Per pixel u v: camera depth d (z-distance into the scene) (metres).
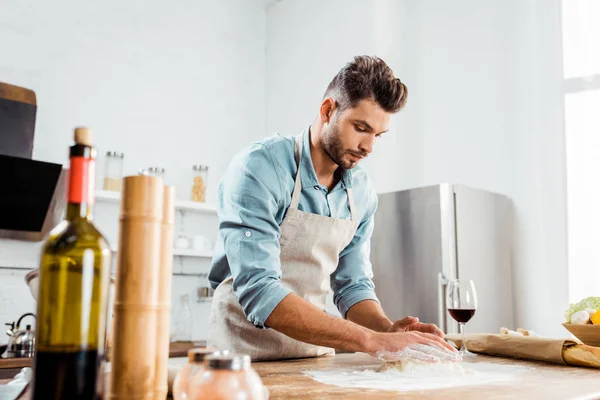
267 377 1.19
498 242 3.32
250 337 1.65
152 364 0.73
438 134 3.78
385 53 4.07
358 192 1.86
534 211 3.33
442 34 3.85
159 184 0.75
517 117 3.45
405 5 4.05
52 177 2.95
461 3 3.79
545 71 3.37
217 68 4.53
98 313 0.65
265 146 1.60
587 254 3.10
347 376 1.20
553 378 1.21
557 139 3.28
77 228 0.65
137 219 0.73
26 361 2.57
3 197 2.88
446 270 3.04
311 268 1.72
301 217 1.66
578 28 3.28
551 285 3.22
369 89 1.49
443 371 1.22
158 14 4.23
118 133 3.88
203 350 0.66
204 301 4.13
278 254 1.47
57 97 3.63
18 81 3.48
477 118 3.62
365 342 1.31
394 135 3.97
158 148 4.07
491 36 3.62
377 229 3.44
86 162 0.66
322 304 1.80
